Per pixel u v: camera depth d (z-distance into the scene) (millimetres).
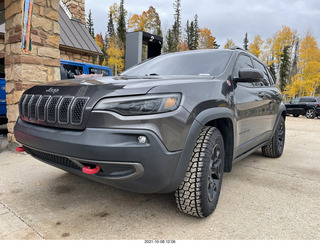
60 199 2492
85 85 1926
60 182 2957
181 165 1811
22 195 2574
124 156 1643
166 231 1940
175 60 3117
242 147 2842
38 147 2012
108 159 1660
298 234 1932
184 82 2004
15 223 2025
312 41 39188
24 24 4039
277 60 50594
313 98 17594
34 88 2348
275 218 2176
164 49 57844
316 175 3445
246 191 2783
